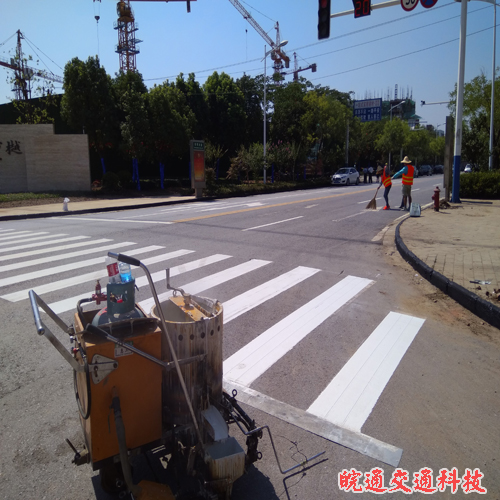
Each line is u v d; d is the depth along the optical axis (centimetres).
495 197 2103
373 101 4409
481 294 613
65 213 1761
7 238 1132
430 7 1186
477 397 386
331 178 4212
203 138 3406
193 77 3406
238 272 788
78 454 264
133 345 245
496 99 2719
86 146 2491
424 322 562
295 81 4131
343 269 822
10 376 420
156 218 1512
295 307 612
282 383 406
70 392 393
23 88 2892
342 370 432
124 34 6228
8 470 296
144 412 254
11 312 583
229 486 251
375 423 347
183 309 295
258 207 1861
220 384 282
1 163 2403
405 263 874
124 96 2530
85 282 712
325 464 302
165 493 246
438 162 10594
